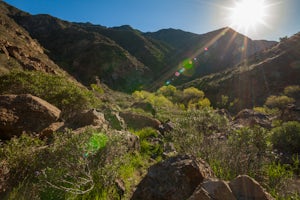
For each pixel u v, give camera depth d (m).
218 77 81.38
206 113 5.97
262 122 12.52
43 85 7.46
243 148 4.28
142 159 4.96
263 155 4.40
